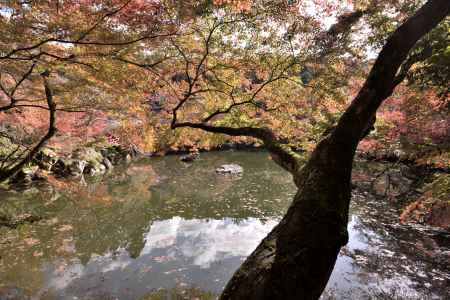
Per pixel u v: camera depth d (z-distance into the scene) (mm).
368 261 7391
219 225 10180
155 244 8570
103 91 5527
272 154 4070
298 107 5371
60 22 3418
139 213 11297
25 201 11875
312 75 4992
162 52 4699
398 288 6242
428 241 8570
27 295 5910
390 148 8906
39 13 3363
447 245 8266
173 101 6000
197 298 5965
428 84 5305
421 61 4488
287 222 2502
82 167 16625
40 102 6707
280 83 5102
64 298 5871
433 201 6859
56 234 9094
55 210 11195
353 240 8695
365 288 6238
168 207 12094
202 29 4285
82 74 4887
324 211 2396
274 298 2172
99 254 7863
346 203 2543
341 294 6023
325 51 4625
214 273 6973
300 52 4676
